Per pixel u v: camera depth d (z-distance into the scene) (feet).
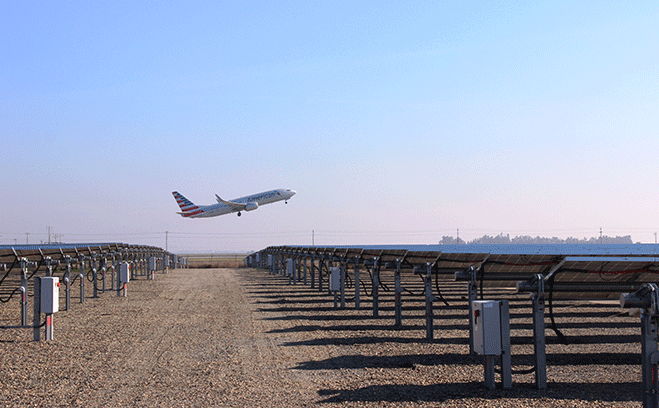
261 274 186.39
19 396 32.53
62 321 63.93
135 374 37.99
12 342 50.14
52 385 35.04
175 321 64.28
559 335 33.86
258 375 37.73
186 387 34.50
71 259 76.38
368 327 60.13
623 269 33.22
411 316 69.21
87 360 42.55
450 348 47.78
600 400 31.40
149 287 119.44
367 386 34.60
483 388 33.99
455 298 90.38
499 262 42.11
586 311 71.41
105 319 65.72
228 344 49.60
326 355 44.70
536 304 33.94
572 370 39.34
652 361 27.43
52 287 50.75
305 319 66.59
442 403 30.68
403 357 43.91
